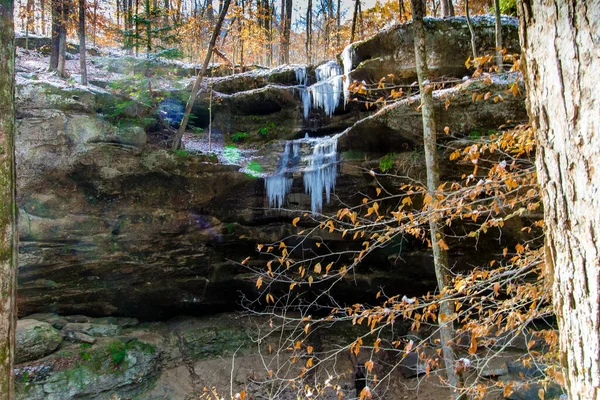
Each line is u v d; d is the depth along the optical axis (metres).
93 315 8.41
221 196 8.50
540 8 1.51
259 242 8.67
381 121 7.21
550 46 1.45
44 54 13.15
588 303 1.32
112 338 7.96
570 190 1.39
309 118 10.34
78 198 7.39
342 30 17.61
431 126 5.00
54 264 7.33
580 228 1.34
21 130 6.90
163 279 8.52
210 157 8.19
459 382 4.36
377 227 7.82
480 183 3.60
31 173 6.93
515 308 4.05
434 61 8.28
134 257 8.01
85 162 7.16
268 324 9.62
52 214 7.18
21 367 6.71
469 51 8.20
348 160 7.94
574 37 1.33
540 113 1.55
